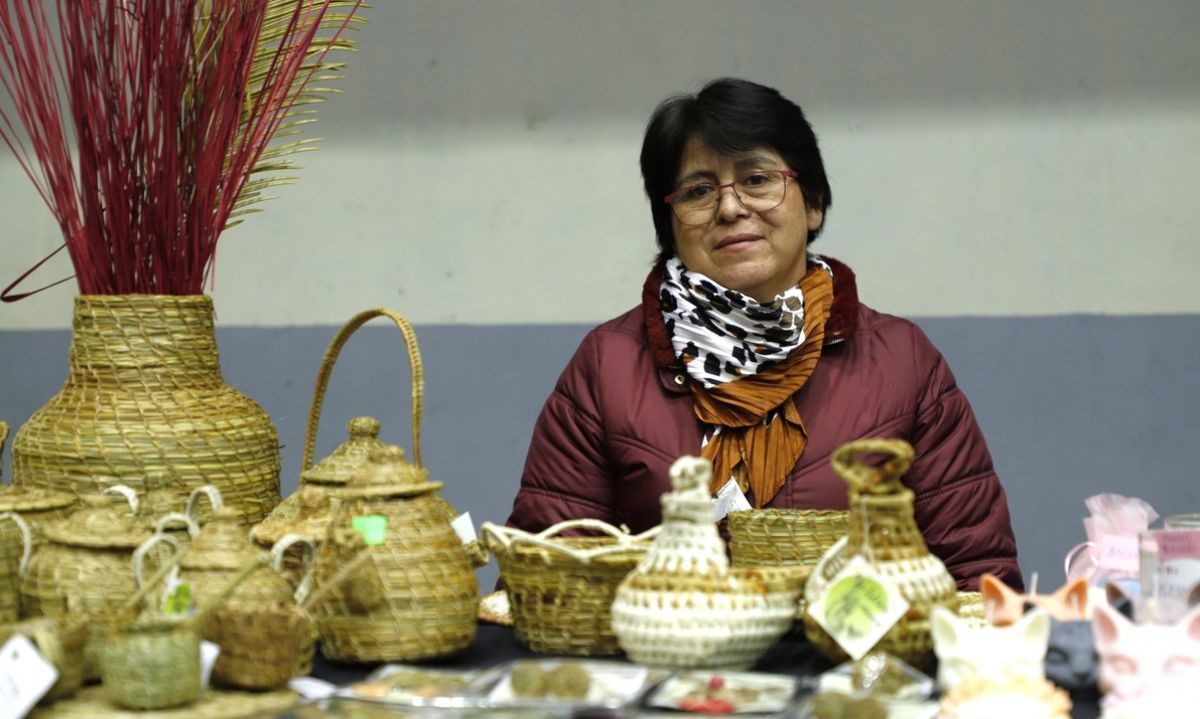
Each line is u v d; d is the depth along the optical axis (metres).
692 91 3.79
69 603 1.46
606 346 2.20
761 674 1.32
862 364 2.13
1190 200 3.57
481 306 3.91
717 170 2.13
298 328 3.97
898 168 3.69
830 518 1.59
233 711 1.28
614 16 3.82
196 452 1.85
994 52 3.64
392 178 3.94
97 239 1.93
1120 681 1.26
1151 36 3.58
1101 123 3.61
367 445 1.80
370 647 1.47
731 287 2.13
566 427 2.19
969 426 2.15
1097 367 3.60
